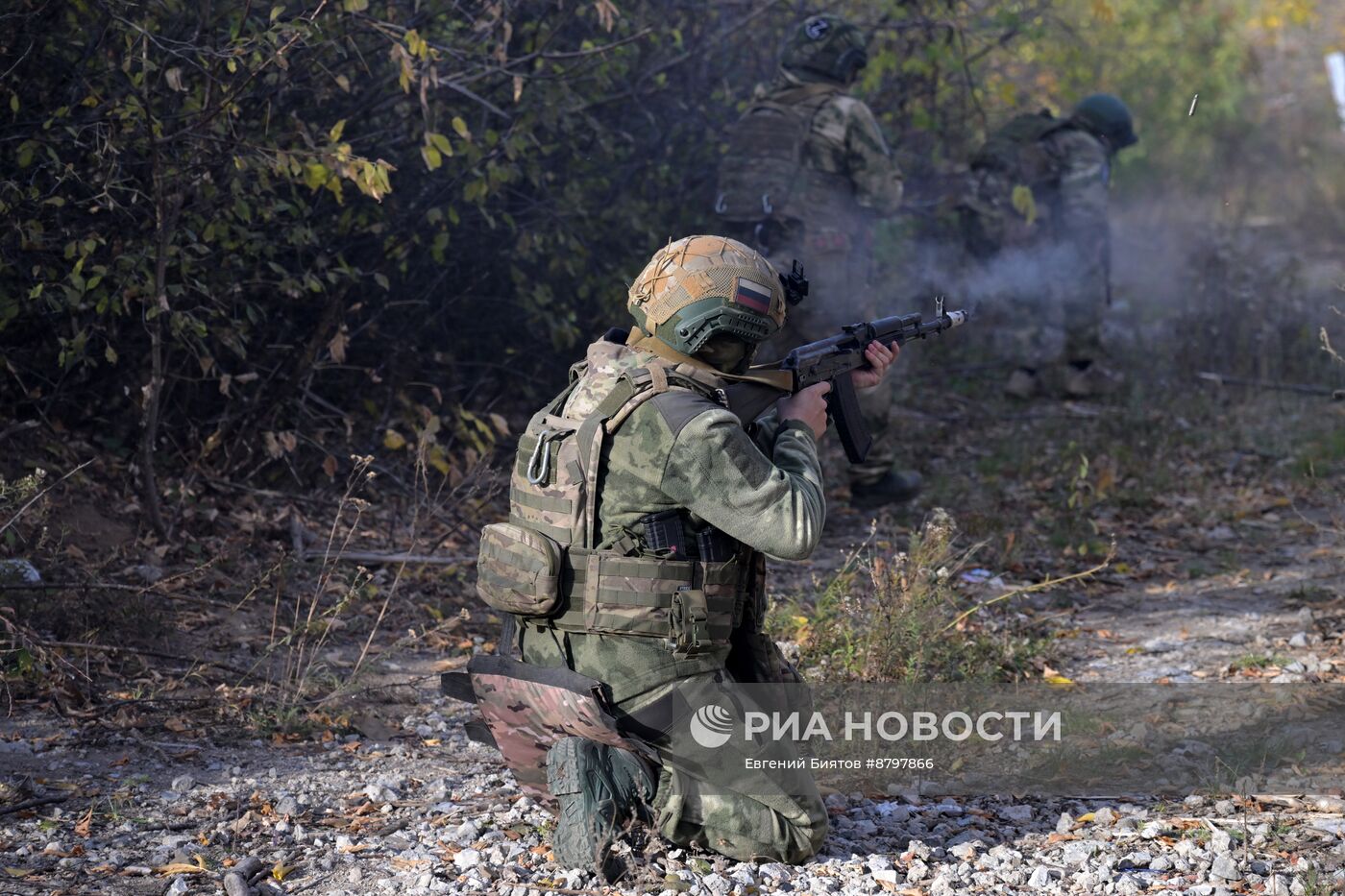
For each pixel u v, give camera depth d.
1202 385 16.70
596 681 4.84
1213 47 24.36
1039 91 19.52
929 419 15.27
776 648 5.41
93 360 9.25
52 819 5.59
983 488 12.58
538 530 5.00
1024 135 15.70
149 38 8.55
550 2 10.75
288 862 5.27
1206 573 10.18
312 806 5.86
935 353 17.25
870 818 5.82
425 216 10.87
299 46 9.00
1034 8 16.00
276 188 10.27
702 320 4.96
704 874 5.08
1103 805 5.98
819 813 5.15
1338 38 30.36
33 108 9.05
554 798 5.41
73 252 8.34
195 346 10.06
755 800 5.07
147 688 7.14
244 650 7.87
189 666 7.50
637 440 4.87
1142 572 10.25
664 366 4.98
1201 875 5.14
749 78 14.00
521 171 11.45
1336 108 29.12
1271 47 30.44
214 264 9.76
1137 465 13.12
